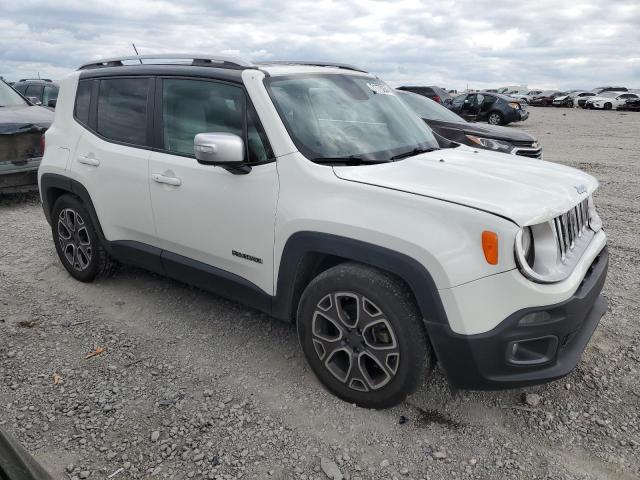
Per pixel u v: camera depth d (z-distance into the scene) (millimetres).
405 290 2678
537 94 53500
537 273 2502
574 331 2670
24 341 3688
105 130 4125
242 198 3188
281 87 3299
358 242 2695
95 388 3160
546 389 3146
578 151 13672
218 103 3391
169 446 2691
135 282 4664
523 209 2504
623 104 38312
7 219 6758
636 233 6238
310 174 2953
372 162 3135
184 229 3564
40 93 14992
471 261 2453
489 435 2764
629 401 3037
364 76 4055
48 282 4691
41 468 1691
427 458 2605
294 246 2959
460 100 23766
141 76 3893
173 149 3645
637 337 3752
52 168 4449
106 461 2592
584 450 2656
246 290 3346
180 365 3408
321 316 2965
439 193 2627
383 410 2947
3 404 3004
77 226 4508
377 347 2779
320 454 2629
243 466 2555
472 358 2514
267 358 3479
